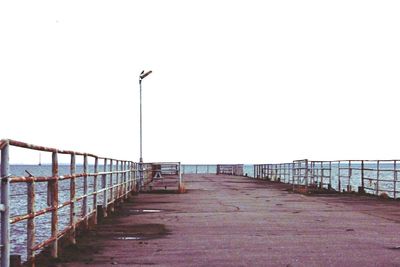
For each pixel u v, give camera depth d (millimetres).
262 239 11531
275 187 36844
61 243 9992
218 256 9391
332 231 12914
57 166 9148
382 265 8539
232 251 9938
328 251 9914
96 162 14328
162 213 17688
